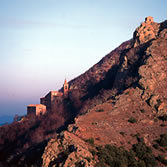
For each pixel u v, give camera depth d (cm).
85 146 6950
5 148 14212
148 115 10344
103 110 10975
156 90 11612
